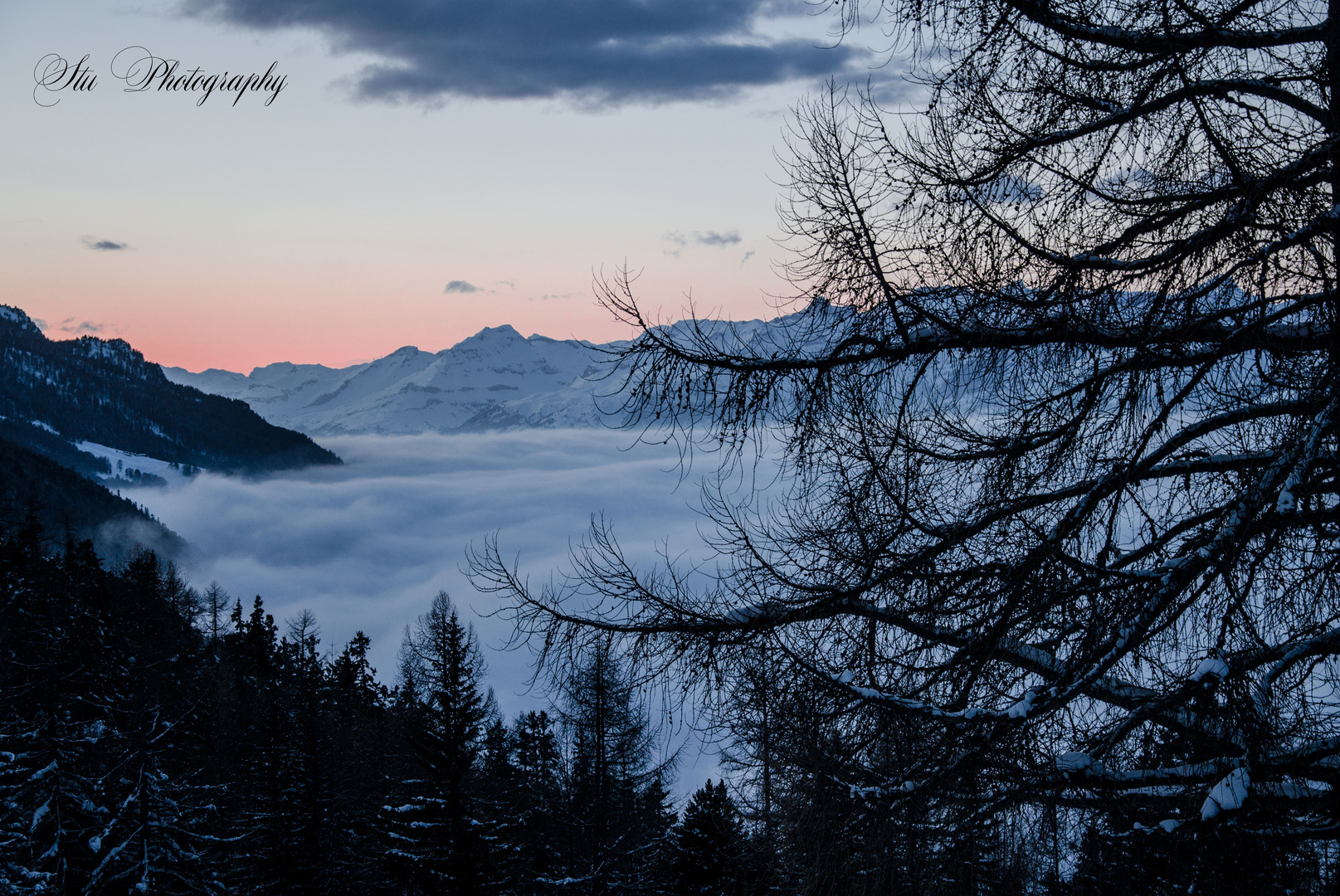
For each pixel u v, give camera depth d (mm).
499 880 18625
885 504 4777
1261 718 3867
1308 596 4102
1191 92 4062
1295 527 3895
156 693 28703
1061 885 4410
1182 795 4113
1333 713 4039
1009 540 4484
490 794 23922
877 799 4422
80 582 37281
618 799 22438
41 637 28828
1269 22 4160
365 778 31391
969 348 4582
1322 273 3877
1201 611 4164
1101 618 4086
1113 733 4176
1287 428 4121
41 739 22109
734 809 5488
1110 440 4352
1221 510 4098
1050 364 4527
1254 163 4047
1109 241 4426
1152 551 4383
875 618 4762
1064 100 4461
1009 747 4176
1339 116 4078
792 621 4828
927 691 4602
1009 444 4586
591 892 22422
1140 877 4289
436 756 18594
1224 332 4125
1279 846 3938
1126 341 4234
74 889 21234
